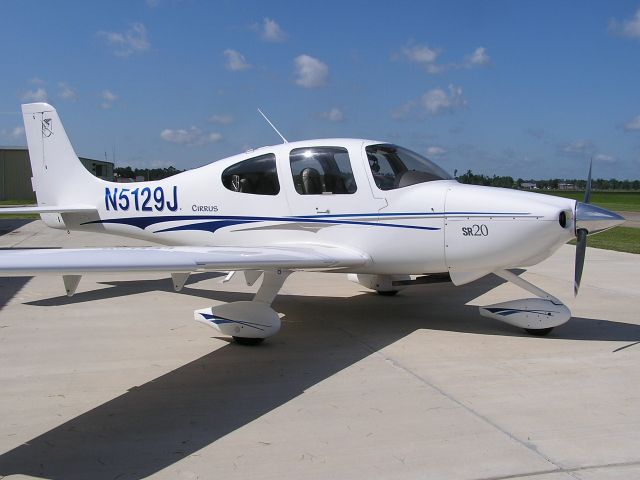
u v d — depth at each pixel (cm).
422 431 330
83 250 371
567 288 799
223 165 627
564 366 449
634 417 352
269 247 548
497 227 503
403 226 536
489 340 525
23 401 371
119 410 359
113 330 551
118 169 4847
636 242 1522
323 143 578
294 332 551
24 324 571
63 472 281
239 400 377
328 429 333
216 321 507
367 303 686
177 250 422
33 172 774
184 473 281
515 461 294
